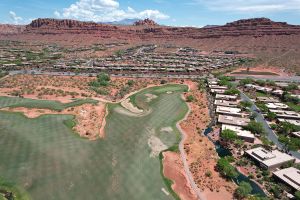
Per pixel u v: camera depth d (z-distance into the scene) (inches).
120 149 4613.7
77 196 3462.1
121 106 6604.3
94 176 3863.2
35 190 3526.1
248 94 7810.0
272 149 4571.9
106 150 4559.5
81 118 5684.1
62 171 3927.2
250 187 3496.6
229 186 3663.9
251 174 3912.4
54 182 3690.9
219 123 5551.2
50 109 5979.3
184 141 4909.0
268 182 3754.9
